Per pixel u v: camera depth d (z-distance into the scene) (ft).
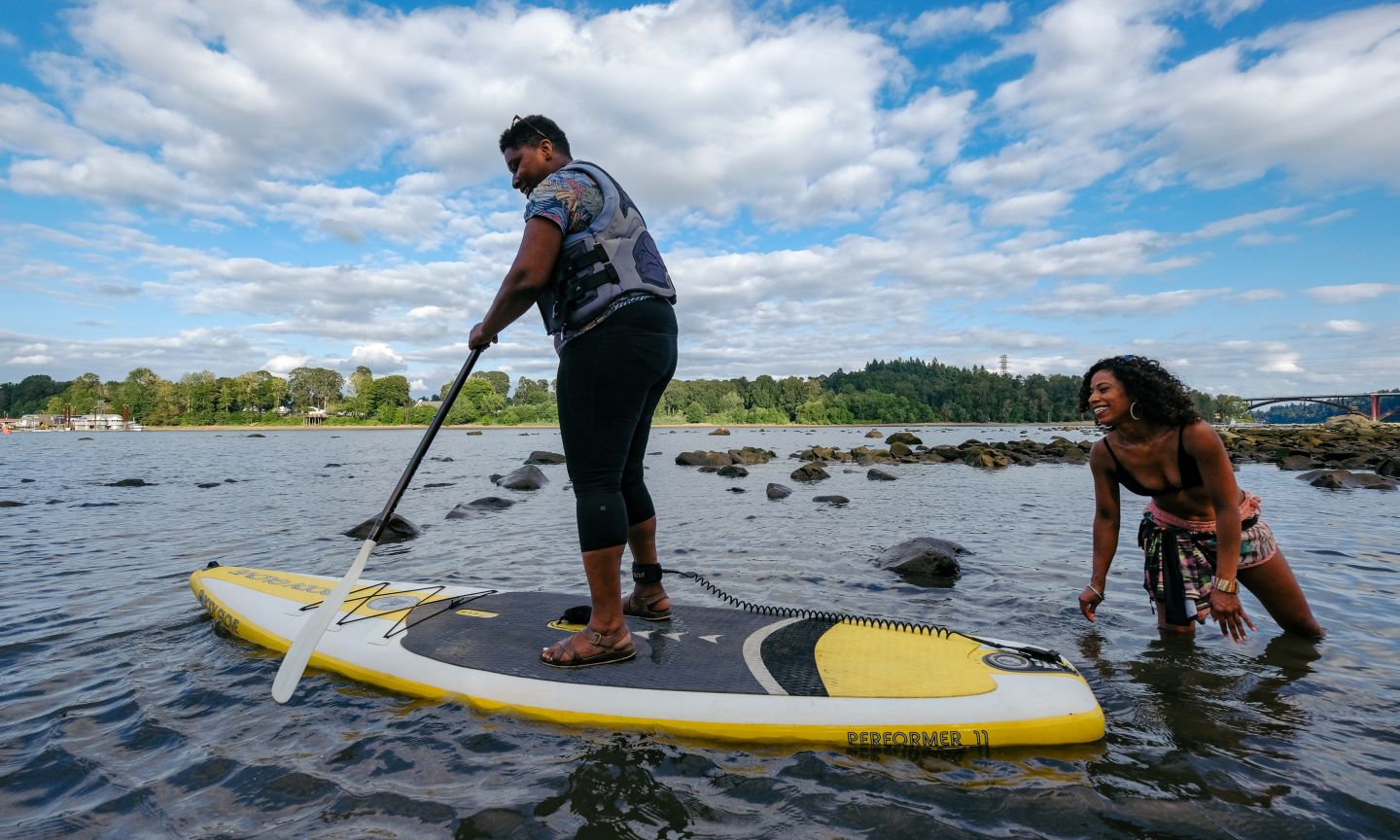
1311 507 31.40
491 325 9.82
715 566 19.35
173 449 106.63
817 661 9.95
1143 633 12.67
